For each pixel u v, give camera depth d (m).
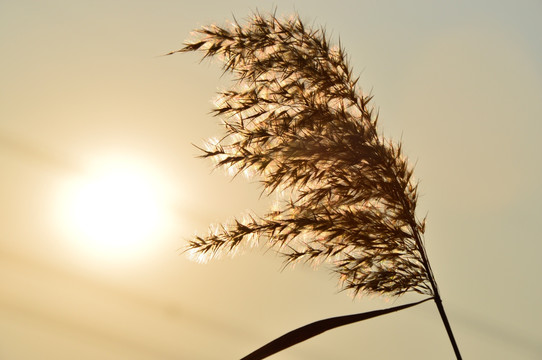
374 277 1.25
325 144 1.25
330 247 1.26
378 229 1.25
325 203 1.26
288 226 1.25
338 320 1.19
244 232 1.25
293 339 1.18
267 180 1.26
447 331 1.23
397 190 1.26
